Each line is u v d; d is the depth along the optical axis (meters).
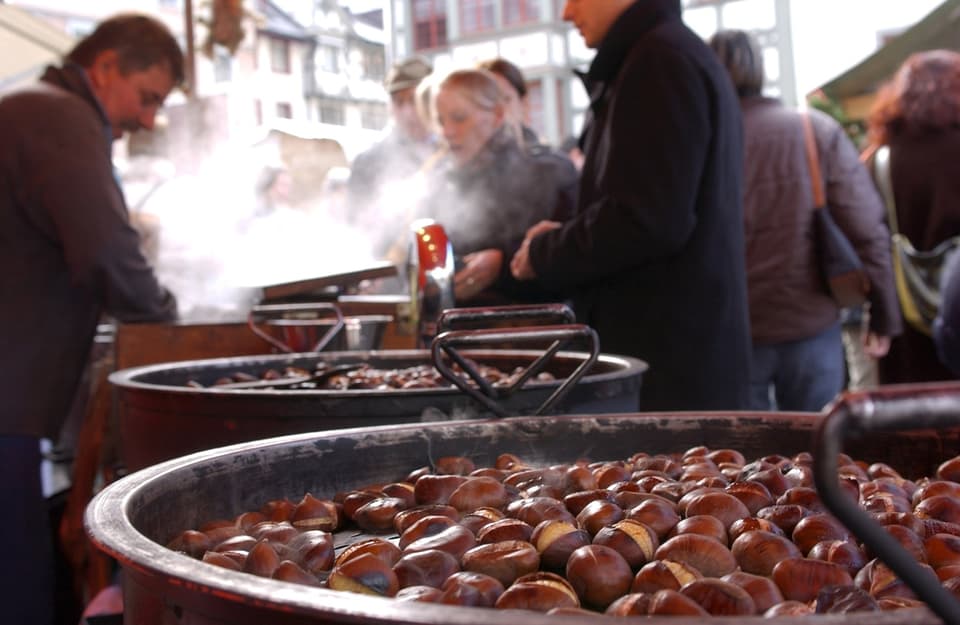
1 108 2.47
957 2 7.00
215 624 0.62
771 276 3.12
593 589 0.74
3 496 2.36
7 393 2.40
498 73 3.60
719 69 2.38
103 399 2.46
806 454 1.12
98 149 2.51
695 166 2.27
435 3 16.03
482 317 1.33
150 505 0.91
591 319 2.50
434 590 0.71
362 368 2.04
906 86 3.44
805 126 3.16
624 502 0.93
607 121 2.44
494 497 0.98
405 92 3.89
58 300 2.49
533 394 1.45
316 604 0.55
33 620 2.37
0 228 2.42
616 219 2.28
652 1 2.40
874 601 0.66
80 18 13.44
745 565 0.77
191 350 2.46
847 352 4.41
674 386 2.36
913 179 3.42
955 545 0.79
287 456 1.12
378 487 1.13
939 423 0.46
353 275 2.39
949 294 2.79
